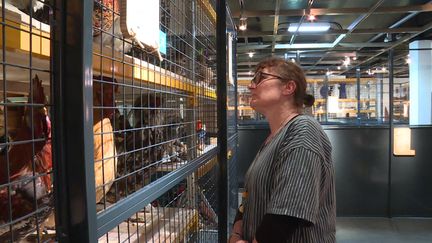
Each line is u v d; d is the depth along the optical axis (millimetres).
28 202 684
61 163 596
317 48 8094
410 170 6266
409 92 7867
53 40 596
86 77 595
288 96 1285
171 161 1325
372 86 7566
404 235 5328
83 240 594
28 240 701
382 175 6344
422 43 7906
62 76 593
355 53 8602
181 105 1609
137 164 1042
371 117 7469
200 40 1945
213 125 2152
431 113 7887
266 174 1152
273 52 8328
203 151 1828
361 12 5512
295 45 7855
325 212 1151
